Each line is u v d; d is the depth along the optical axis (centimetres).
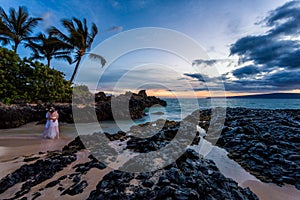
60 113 1314
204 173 394
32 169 394
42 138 764
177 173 356
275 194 346
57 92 1645
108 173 374
